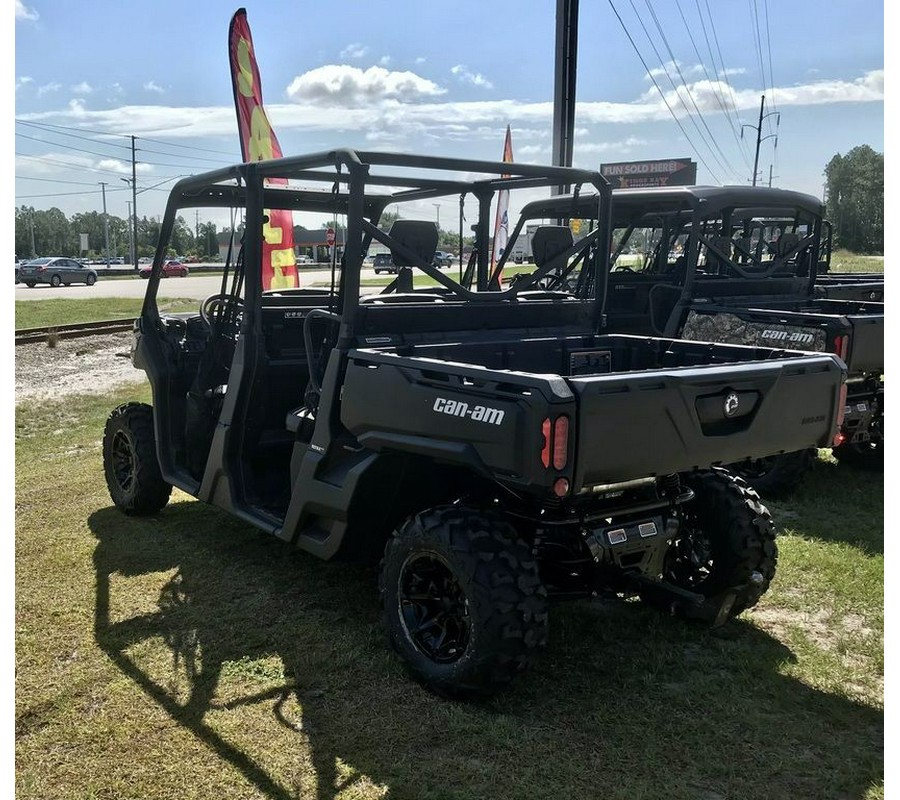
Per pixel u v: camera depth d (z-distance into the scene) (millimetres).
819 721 2721
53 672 3020
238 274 4285
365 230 3340
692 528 3426
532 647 2654
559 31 9703
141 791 2361
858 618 3504
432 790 2357
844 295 8039
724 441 2795
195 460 4488
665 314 6785
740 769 2461
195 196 4473
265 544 4367
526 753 2525
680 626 3410
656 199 6473
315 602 3623
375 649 3189
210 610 3543
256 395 3930
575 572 2971
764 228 7867
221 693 2873
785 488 5199
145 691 2885
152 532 4570
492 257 5309
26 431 7570
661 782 2398
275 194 4371
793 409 3023
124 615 3500
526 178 4344
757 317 5516
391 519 3297
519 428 2469
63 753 2537
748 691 2898
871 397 5527
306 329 3549
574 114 9930
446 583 2857
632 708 2777
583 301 4082
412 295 3834
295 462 3553
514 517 2943
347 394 3129
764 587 3295
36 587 3795
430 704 2797
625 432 2525
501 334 3764
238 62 8906
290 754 2527
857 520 4805
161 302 20703
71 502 5152
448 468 3127
